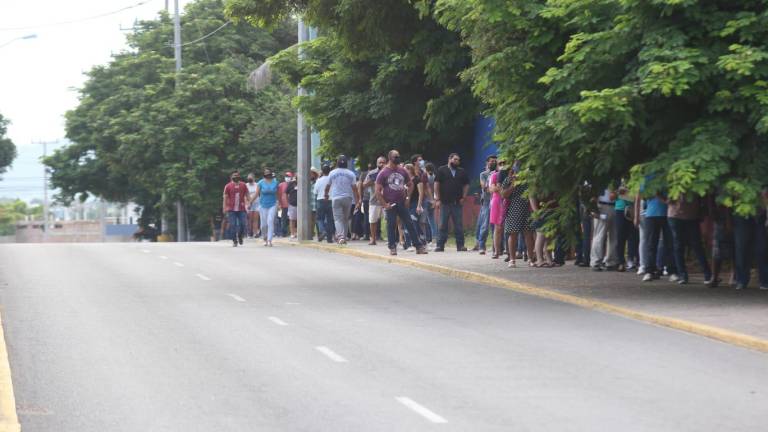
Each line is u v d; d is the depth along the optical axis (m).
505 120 23.11
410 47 32.38
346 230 38.69
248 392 13.01
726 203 19.80
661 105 20.98
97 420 11.56
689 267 26.97
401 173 33.00
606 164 21.45
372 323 18.89
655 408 12.18
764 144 20.11
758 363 15.02
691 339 17.08
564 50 22.73
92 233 180.50
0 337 16.73
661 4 20.39
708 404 12.40
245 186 41.12
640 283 24.30
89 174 87.56
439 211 34.28
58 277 27.05
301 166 42.56
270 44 82.88
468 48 32.34
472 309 20.89
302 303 21.83
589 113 20.20
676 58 20.00
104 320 19.14
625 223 26.78
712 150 19.77
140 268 29.91
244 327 18.36
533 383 13.60
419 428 11.19
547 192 23.08
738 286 22.80
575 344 16.61
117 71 85.94
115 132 80.06
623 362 15.09
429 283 26.00
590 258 28.48
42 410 12.02
